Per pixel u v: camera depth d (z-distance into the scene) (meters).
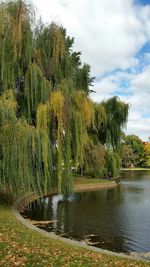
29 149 19.66
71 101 24.52
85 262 10.55
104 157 45.03
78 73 34.25
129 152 103.94
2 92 20.64
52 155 22.97
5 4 21.80
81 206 28.28
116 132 46.97
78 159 25.44
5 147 18.62
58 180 23.56
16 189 19.20
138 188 43.62
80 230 19.45
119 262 11.27
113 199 32.84
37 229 15.67
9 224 15.46
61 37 24.92
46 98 22.41
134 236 18.36
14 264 9.46
